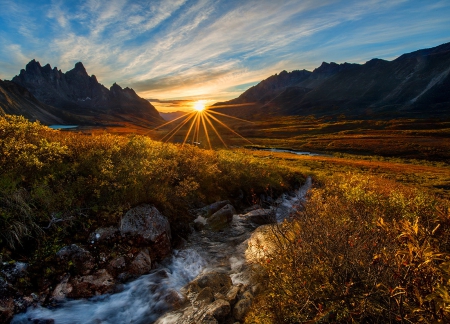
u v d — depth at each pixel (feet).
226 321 15.47
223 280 20.63
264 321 13.10
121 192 25.66
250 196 44.96
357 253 13.16
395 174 106.11
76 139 34.12
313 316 12.16
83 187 24.31
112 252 21.29
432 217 18.58
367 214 21.45
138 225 23.53
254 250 24.76
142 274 21.53
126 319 17.61
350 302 11.27
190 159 43.04
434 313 8.73
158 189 29.22
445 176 104.37
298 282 13.48
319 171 94.27
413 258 9.37
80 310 17.71
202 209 35.27
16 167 22.13
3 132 25.08
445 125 391.45
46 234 20.30
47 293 17.54
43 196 21.44
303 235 17.02
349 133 379.14
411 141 264.11
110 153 30.68
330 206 24.16
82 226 21.93
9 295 16.11
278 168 69.26
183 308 17.85
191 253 25.76
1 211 19.13
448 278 8.69
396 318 9.89
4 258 17.46
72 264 19.36
